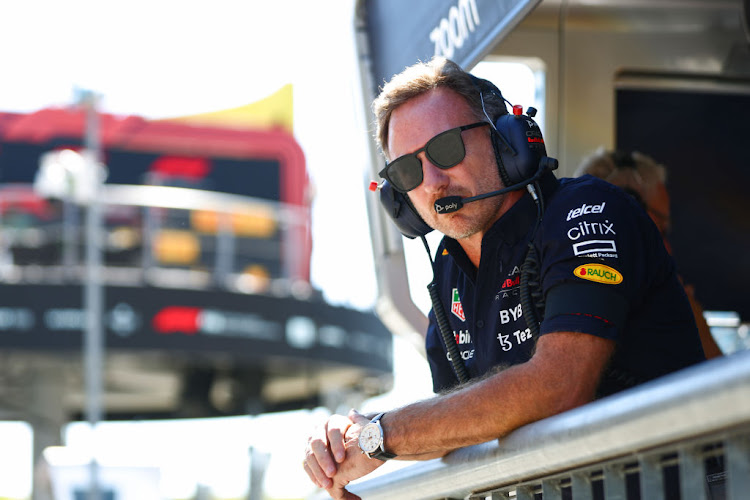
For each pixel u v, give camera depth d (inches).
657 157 163.8
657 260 72.8
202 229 771.4
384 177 82.0
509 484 65.4
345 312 821.9
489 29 97.1
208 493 728.3
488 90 82.0
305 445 82.7
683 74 159.6
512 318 77.5
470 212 78.2
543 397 65.1
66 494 592.7
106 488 596.4
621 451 50.3
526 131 77.6
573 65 156.5
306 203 858.1
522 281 73.7
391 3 127.3
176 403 864.9
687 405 43.7
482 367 80.7
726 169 165.9
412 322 140.1
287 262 799.1
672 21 158.1
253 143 879.1
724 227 166.7
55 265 745.0
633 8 156.3
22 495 775.7
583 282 67.5
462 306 83.6
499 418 66.5
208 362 778.8
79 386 833.5
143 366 783.1
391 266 140.9
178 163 872.3
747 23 139.5
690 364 73.9
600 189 72.3
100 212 753.6
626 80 159.0
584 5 155.3
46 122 868.6
